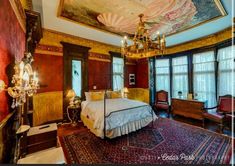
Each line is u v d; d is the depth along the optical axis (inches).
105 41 211.5
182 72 220.1
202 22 138.9
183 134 134.2
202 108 168.6
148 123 153.3
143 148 108.3
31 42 125.5
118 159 94.1
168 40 201.3
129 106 146.9
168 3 105.6
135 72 281.1
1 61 56.7
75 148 109.8
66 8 114.7
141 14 121.9
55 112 173.3
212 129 148.6
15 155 72.9
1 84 53.4
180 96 211.3
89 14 124.3
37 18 106.4
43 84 150.5
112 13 122.0
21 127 82.7
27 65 75.4
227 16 125.5
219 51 171.3
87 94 187.9
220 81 169.6
